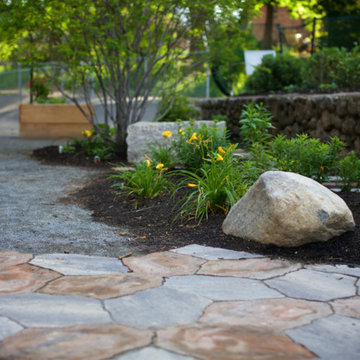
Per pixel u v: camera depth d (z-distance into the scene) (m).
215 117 12.52
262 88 13.87
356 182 6.27
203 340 2.35
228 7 8.98
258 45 19.97
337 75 11.66
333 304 2.89
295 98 10.02
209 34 10.15
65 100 15.30
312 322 2.62
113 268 3.55
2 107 19.69
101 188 6.66
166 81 11.00
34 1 8.71
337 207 4.09
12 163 9.46
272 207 3.99
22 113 14.08
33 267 3.49
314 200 4.02
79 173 8.24
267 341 2.37
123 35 9.53
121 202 5.78
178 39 10.08
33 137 14.21
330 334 2.48
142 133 8.86
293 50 17.53
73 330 2.43
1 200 6.00
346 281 3.29
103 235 4.55
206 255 3.87
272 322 2.61
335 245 4.00
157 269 3.53
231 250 4.02
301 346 2.33
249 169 5.42
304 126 9.78
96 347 2.24
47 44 10.12
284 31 17.73
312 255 3.86
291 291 3.10
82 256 3.84
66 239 4.39
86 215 5.37
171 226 4.77
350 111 8.38
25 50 9.95
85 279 3.26
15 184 7.16
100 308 2.74
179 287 3.13
